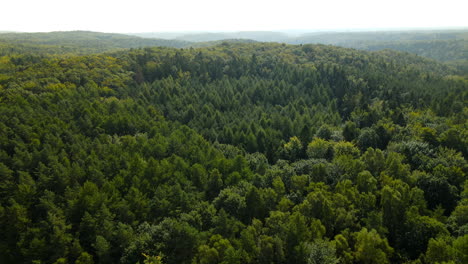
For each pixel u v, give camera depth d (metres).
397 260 47.72
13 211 54.84
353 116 118.69
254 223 51.38
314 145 87.50
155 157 84.94
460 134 87.12
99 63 157.62
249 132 107.19
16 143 78.06
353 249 47.94
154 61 180.62
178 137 95.62
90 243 55.12
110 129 99.94
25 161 71.75
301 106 134.12
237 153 91.25
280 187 63.09
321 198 54.41
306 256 43.34
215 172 70.81
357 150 84.06
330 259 41.00
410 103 130.00
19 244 51.81
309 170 74.50
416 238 48.41
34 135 82.69
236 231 52.69
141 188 66.75
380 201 58.66
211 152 85.25
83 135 91.50
